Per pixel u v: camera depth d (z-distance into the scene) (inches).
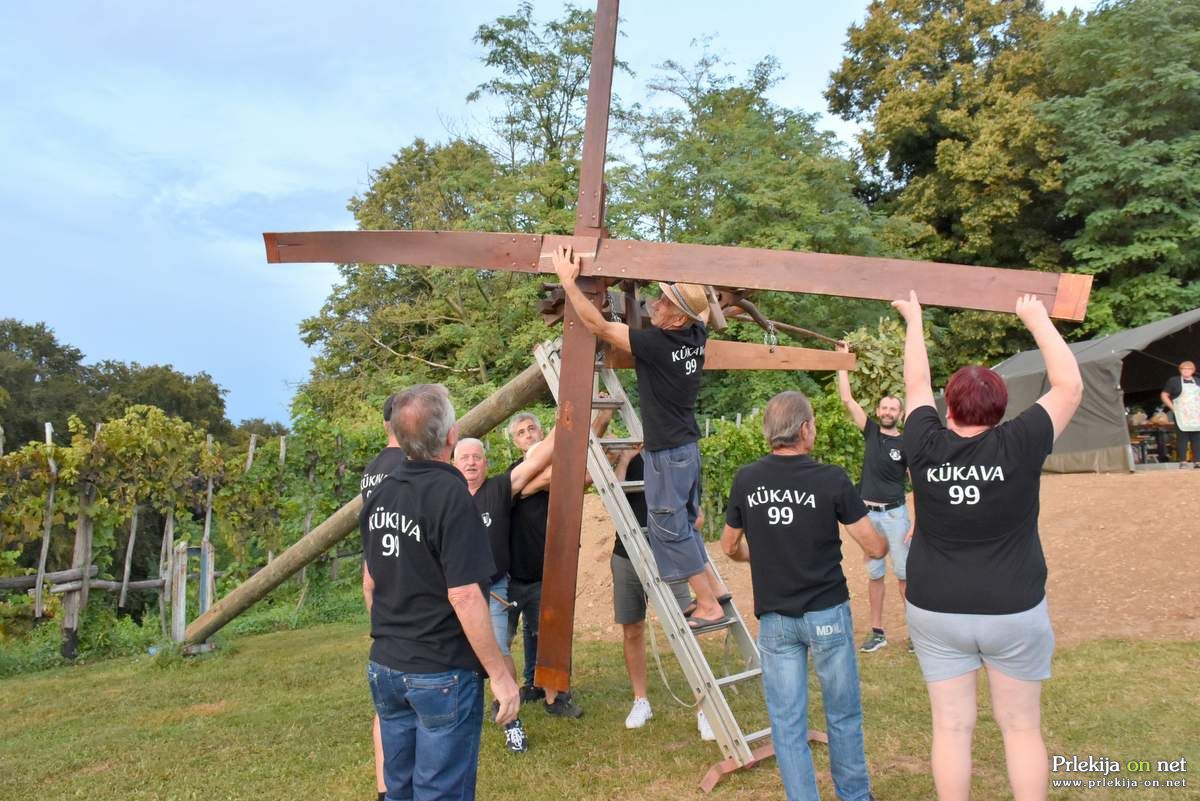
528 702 218.7
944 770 117.6
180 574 304.3
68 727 216.8
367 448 409.4
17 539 299.0
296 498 382.6
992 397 118.4
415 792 110.0
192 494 345.1
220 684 257.8
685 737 188.1
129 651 318.0
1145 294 869.2
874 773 161.3
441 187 919.7
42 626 313.7
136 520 325.7
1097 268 890.7
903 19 1180.5
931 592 119.1
